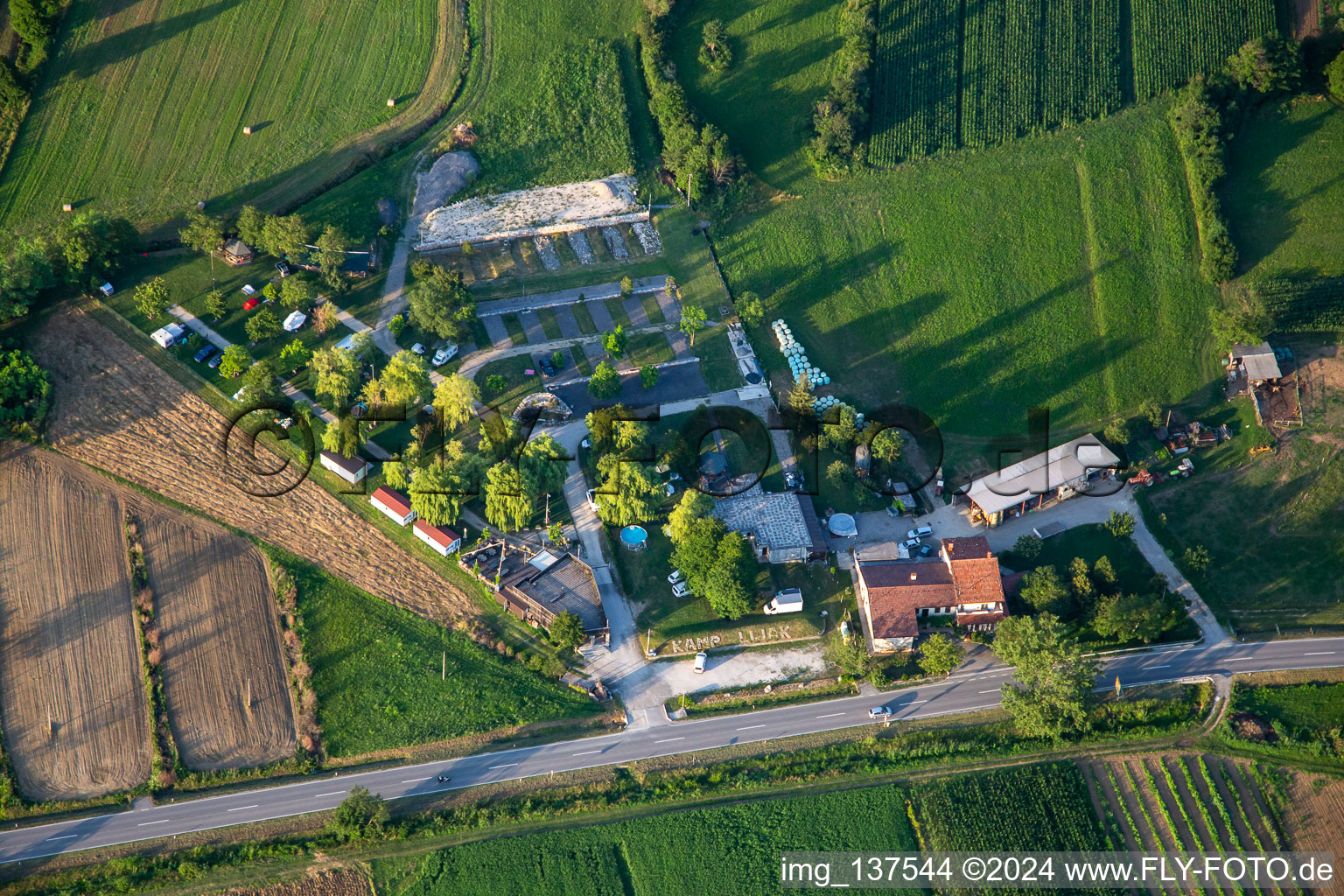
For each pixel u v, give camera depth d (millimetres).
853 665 119562
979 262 159375
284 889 107500
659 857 108438
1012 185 165875
